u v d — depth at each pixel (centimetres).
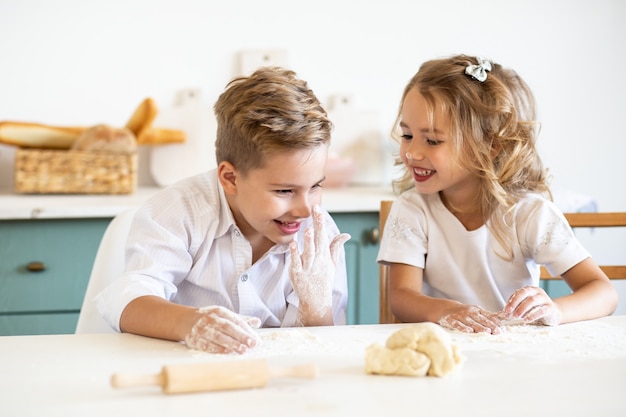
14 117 269
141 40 274
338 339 113
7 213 216
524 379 95
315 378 94
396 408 84
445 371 95
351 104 288
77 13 270
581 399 88
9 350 107
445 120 151
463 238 158
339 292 149
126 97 275
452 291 159
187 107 277
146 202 142
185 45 277
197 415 82
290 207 132
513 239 156
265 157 126
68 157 243
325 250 136
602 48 295
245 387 90
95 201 230
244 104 128
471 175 157
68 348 108
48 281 222
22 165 241
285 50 282
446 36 290
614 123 298
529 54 293
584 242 293
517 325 125
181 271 138
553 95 294
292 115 126
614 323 128
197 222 140
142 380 87
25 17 267
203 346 106
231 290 144
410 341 97
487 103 155
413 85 158
